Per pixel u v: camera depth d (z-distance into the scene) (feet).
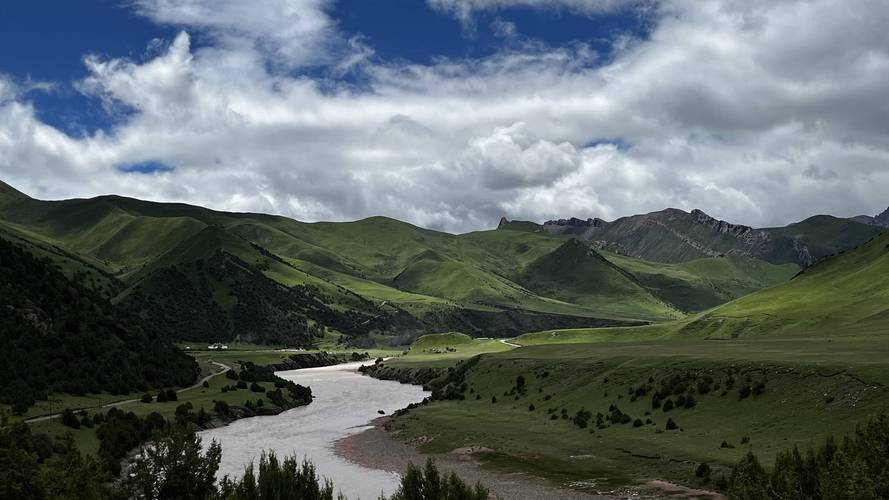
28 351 352.90
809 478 127.03
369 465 233.76
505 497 180.65
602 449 229.04
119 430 248.32
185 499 150.82
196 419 322.55
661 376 301.02
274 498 129.39
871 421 131.85
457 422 318.86
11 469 137.80
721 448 203.72
